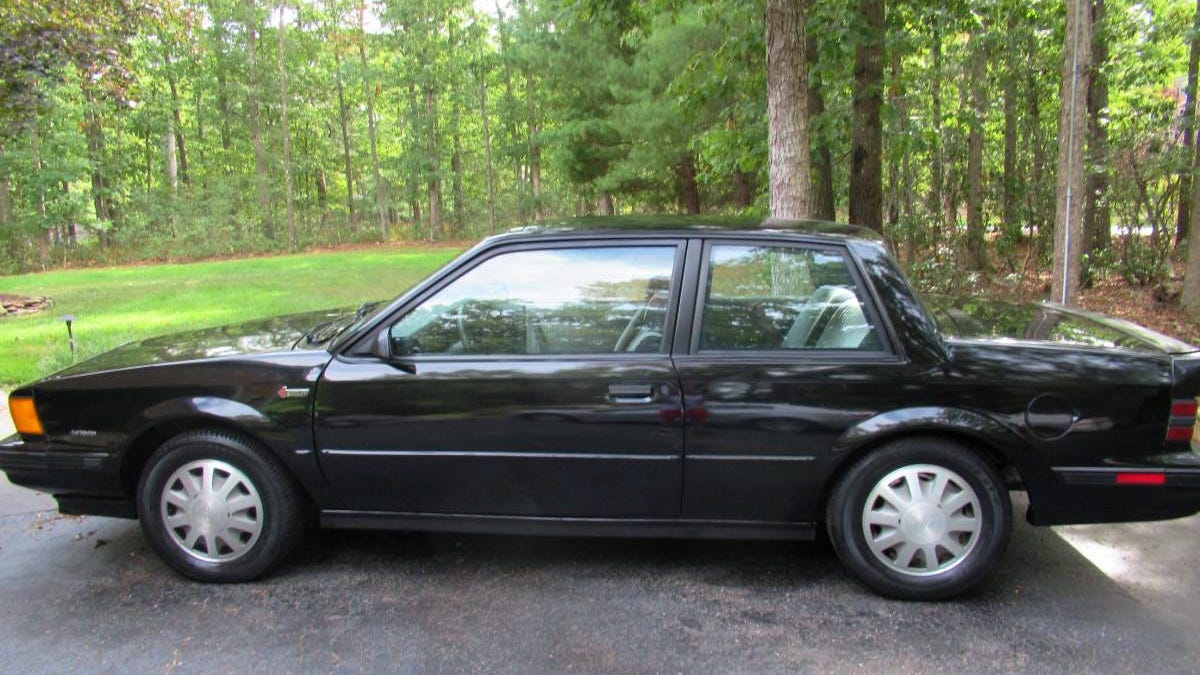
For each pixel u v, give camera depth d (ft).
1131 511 9.98
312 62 128.57
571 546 12.10
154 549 11.09
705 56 33.91
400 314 10.74
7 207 99.50
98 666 8.93
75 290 53.26
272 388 10.62
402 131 138.51
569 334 10.61
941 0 32.86
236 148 127.13
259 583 10.96
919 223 44.83
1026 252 48.73
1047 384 9.77
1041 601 10.20
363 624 9.80
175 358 11.35
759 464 10.14
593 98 80.12
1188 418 9.79
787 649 9.14
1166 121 34.24
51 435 11.16
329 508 11.00
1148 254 41.68
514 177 149.28
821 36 30.07
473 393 10.36
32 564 11.66
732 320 10.39
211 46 115.03
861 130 32.58
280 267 73.61
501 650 9.17
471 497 10.69
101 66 40.16
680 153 62.39
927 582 10.09
